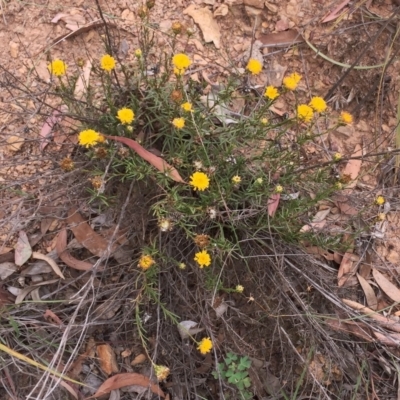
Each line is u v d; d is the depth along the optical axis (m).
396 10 0.66
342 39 0.69
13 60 0.65
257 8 0.69
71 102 0.56
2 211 0.58
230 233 0.59
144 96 0.58
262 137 0.57
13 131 0.61
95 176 0.55
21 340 0.56
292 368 0.59
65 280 0.59
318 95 0.69
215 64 0.67
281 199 0.59
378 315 0.61
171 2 0.68
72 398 0.56
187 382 0.56
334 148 0.67
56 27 0.66
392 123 0.69
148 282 0.55
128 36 0.66
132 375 0.56
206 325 0.55
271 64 0.69
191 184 0.49
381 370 0.60
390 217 0.65
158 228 0.57
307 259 0.59
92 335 0.58
